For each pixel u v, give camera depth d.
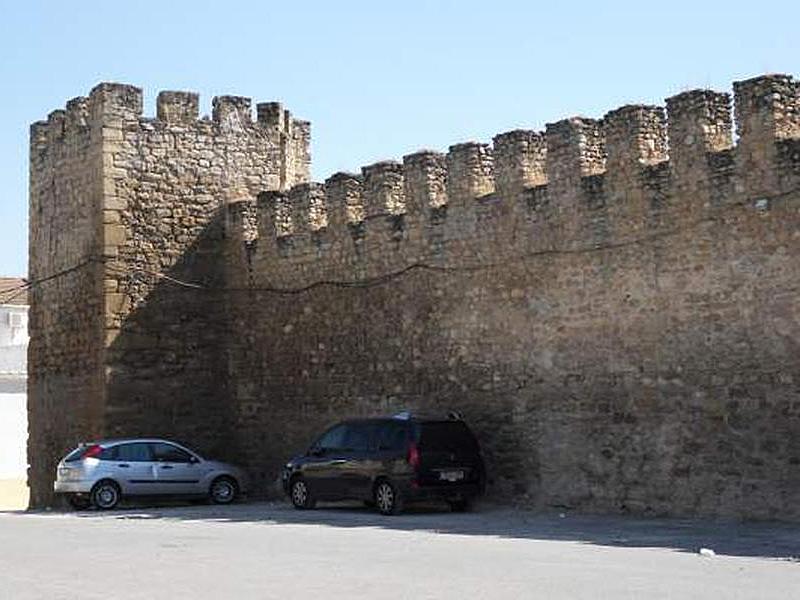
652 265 21.30
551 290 23.12
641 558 14.71
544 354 23.20
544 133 23.67
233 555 15.56
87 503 27.48
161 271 30.72
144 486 27.05
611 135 22.14
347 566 14.09
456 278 25.14
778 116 19.58
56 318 32.16
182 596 11.78
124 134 30.55
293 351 29.28
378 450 23.17
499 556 15.03
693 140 20.72
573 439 22.58
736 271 19.92
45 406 32.62
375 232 27.14
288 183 32.97
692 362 20.55
